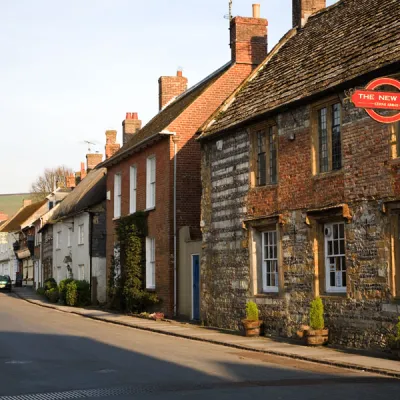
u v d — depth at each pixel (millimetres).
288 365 13531
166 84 36594
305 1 23484
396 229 14680
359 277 15625
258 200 19984
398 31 15688
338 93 16500
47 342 17938
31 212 80375
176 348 16609
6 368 13133
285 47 23344
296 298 18016
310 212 17359
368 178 15430
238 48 28406
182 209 26750
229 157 21719
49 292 42031
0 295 52625
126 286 29062
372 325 15148
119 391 10469
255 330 19141
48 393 10367
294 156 18297
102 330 21969
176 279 26469
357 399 9695
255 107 20484
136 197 30531
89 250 38156
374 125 15305
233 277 21219
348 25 19344
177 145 26969
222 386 10930
